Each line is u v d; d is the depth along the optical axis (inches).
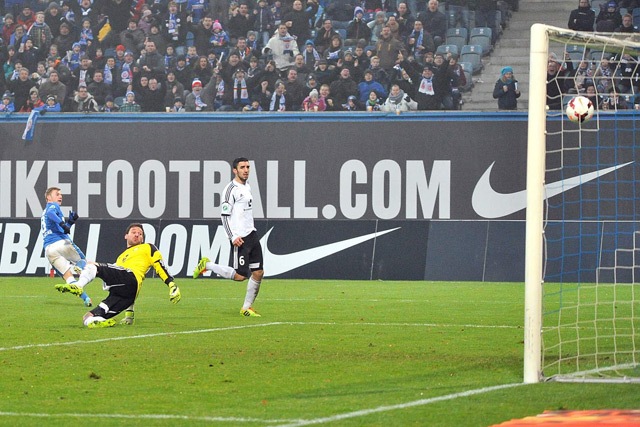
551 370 952.3
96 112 2610.7
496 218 2450.8
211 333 1314.0
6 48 3061.0
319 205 2524.6
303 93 2827.3
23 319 1521.9
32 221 2613.2
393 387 853.8
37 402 786.8
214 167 2566.4
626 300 1891.0
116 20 3065.9
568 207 2380.7
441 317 1550.2
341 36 3011.8
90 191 2608.3
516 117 2445.9
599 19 2797.7
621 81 2605.8
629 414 702.5
